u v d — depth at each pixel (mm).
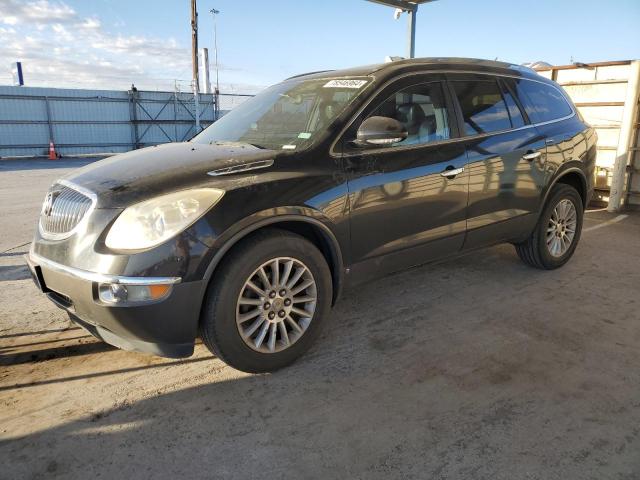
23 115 24016
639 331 3520
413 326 3617
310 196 2928
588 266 4953
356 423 2518
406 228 3441
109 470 2209
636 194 7691
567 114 4789
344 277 3232
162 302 2512
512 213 4176
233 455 2297
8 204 9336
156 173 2809
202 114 29328
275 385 2865
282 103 3818
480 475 2160
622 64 7367
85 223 2627
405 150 3420
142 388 2852
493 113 4082
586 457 2262
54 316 3865
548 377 2930
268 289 2855
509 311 3869
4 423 2539
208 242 2572
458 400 2705
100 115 26125
